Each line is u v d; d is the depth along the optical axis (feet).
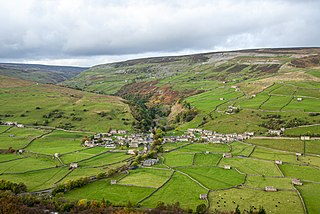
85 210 435.53
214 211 444.55
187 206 467.93
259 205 465.47
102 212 426.51
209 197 500.74
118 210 430.20
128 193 522.88
